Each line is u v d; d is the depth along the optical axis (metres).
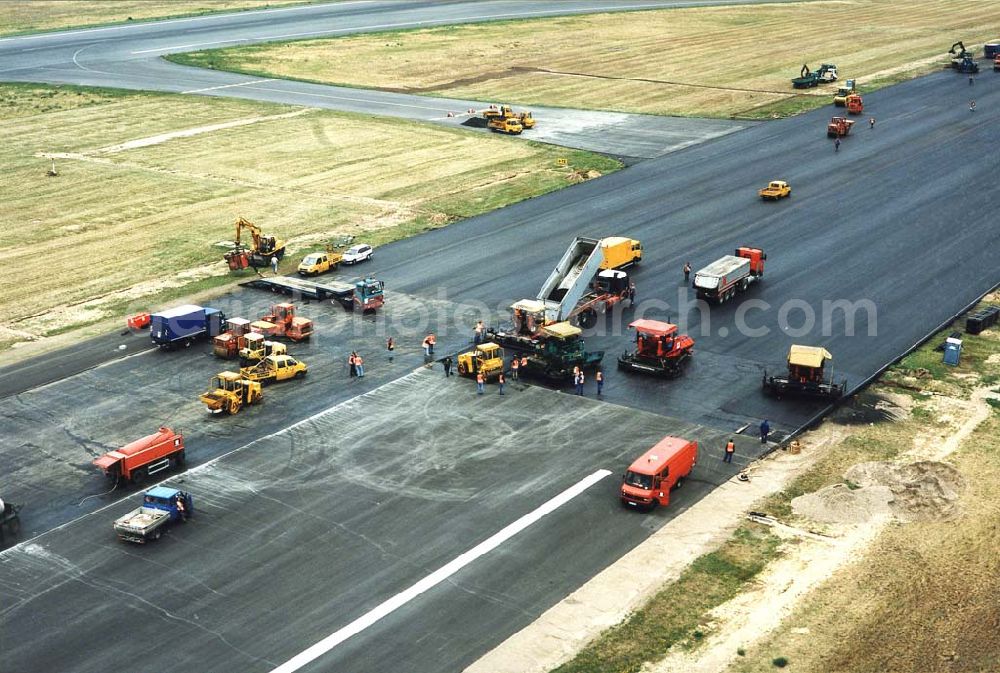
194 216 120.62
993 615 48.88
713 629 48.47
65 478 65.06
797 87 174.62
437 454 66.62
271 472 64.94
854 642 47.09
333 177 134.00
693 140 145.88
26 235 115.19
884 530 56.19
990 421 68.75
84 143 152.50
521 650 47.59
